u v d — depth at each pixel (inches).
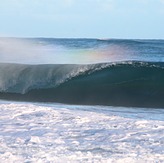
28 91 1120.2
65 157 427.5
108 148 464.8
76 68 1115.9
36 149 457.7
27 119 620.7
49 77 1122.0
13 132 540.1
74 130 550.0
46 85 1117.1
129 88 1066.1
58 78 1115.3
